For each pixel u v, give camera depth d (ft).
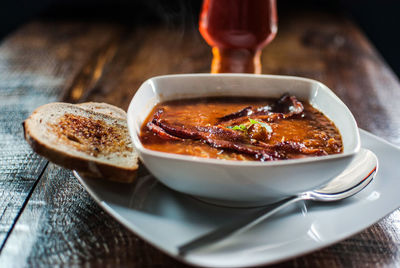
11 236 1.15
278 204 1.19
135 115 1.36
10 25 4.62
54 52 2.52
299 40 2.86
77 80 2.15
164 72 2.29
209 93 1.63
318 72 2.34
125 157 1.30
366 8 4.45
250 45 1.84
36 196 1.28
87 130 1.40
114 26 3.10
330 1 3.98
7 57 2.43
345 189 1.27
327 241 1.08
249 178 1.11
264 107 1.58
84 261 1.09
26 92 2.00
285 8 3.70
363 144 1.47
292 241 1.09
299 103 1.54
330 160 1.11
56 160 1.24
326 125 1.47
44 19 3.20
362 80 2.27
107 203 1.17
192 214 1.17
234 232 1.08
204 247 1.05
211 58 2.52
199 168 1.10
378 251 1.15
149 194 1.22
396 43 4.53
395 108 1.97
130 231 1.17
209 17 1.84
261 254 1.05
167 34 2.97
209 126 1.39
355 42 2.87
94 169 1.23
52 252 1.11
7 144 1.55
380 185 1.29
